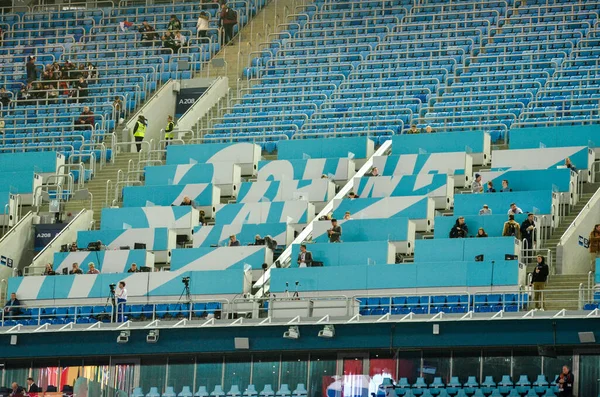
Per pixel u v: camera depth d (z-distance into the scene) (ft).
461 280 271.49
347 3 418.31
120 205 336.49
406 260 291.58
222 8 416.46
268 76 389.39
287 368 267.39
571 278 267.80
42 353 278.87
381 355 262.26
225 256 297.53
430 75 372.38
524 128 321.11
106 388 264.93
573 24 380.17
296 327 264.93
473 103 348.79
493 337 254.88
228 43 412.57
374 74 376.07
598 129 315.78
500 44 378.12
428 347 258.98
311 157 337.31
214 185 329.11
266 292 288.10
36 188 338.54
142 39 419.33
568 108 341.21
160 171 336.70
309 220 311.47
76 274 296.92
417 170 318.86
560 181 298.56
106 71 408.46
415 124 347.56
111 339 276.00
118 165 357.00
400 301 274.16
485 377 255.50
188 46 407.23
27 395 274.77
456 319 256.32
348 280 279.28
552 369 251.80
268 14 428.97
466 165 316.40
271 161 333.01
